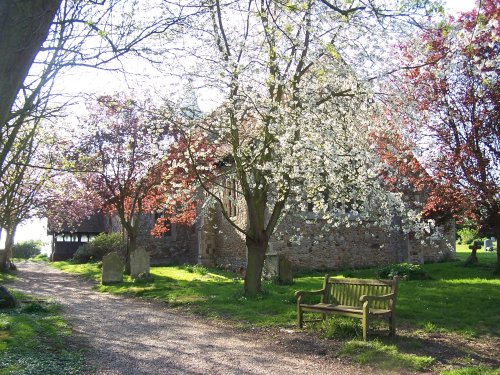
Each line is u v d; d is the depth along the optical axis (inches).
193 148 565.9
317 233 804.6
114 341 329.4
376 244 848.9
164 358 280.1
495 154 559.2
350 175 428.5
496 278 600.7
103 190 868.0
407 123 417.1
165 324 398.3
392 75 410.6
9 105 143.3
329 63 415.5
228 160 614.2
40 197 964.0
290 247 780.6
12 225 959.6
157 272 909.8
